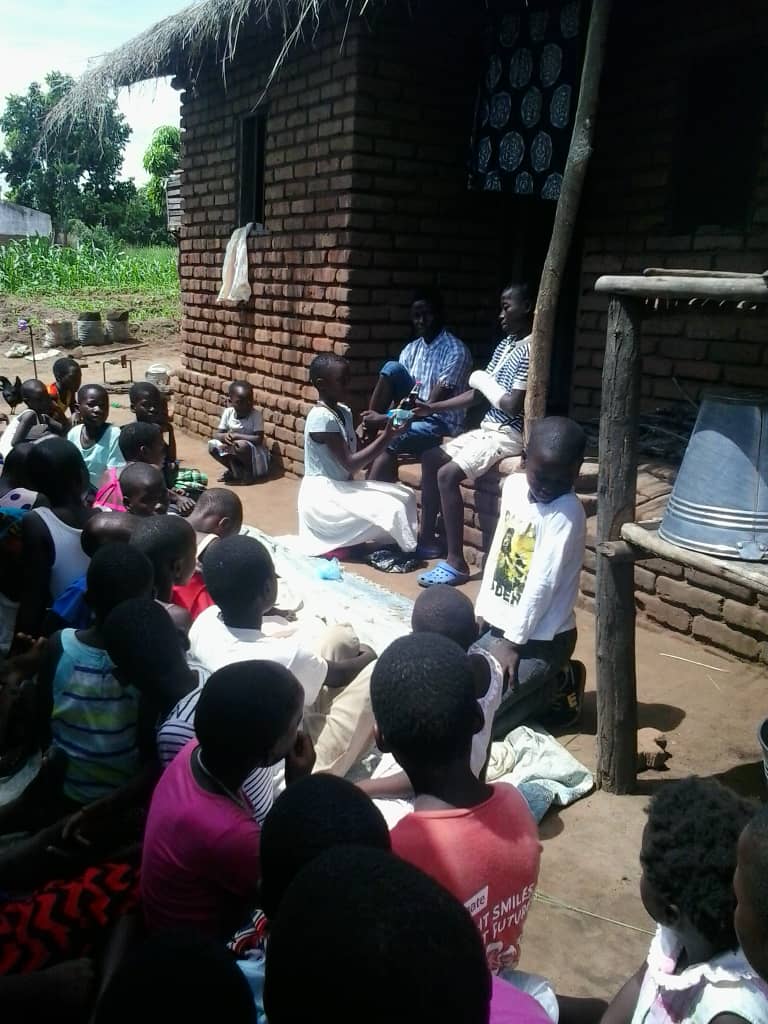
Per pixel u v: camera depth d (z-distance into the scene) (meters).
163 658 2.57
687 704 3.94
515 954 2.04
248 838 2.07
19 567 3.66
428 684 1.91
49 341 15.88
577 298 7.04
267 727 2.09
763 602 4.16
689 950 1.66
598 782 3.36
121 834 2.61
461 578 5.36
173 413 9.91
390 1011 0.93
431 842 1.88
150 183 44.22
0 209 37.56
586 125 4.72
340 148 6.61
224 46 7.71
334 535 5.71
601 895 2.80
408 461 6.38
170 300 19.58
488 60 6.43
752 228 5.46
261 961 1.97
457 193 6.97
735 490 2.82
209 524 4.11
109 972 2.14
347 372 5.66
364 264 6.72
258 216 8.09
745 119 5.49
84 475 3.99
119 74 8.47
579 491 5.11
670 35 5.75
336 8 6.39
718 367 5.62
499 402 5.31
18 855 2.55
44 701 2.72
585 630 4.75
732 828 1.63
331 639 3.28
